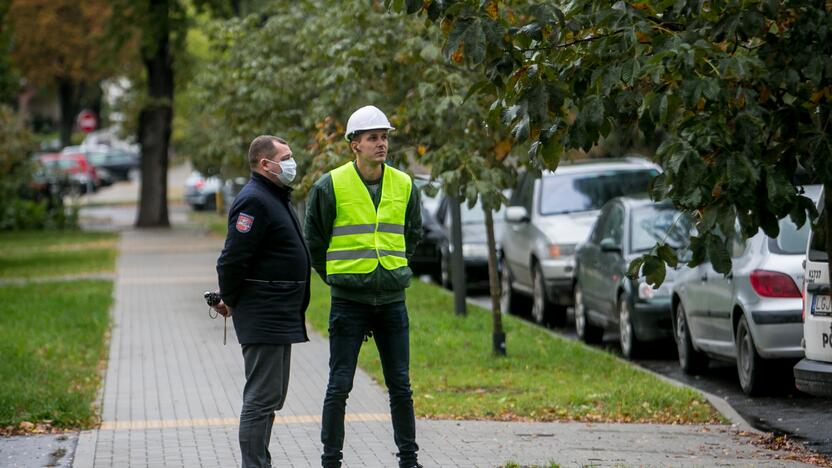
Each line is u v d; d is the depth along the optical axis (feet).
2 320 147.33
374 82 111.14
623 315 120.98
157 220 341.00
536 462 69.97
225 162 185.06
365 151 62.85
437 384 100.32
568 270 145.79
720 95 50.78
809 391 79.56
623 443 76.43
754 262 95.09
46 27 432.66
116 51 323.98
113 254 256.11
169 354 119.44
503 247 168.66
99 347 125.80
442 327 135.64
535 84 55.01
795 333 92.22
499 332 115.24
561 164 164.76
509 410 88.02
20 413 84.99
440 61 103.35
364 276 62.23
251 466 61.16
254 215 60.39
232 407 90.22
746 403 93.91
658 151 51.98
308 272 62.44
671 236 120.67
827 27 53.16
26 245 288.30
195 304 165.99
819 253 79.87
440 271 199.00
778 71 53.47
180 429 81.66
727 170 50.65
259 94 139.23
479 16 54.24
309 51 130.72
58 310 157.38
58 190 351.87
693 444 76.38
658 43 53.01
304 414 87.04
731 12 53.47
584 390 95.40
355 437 78.28
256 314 60.95
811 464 69.92
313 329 138.72
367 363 109.29
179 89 337.52
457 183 98.94
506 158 110.32
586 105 54.60
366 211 62.69
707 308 102.37
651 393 92.12
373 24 108.58
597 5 55.67
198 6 317.63
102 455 73.10
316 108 114.11
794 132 54.39
